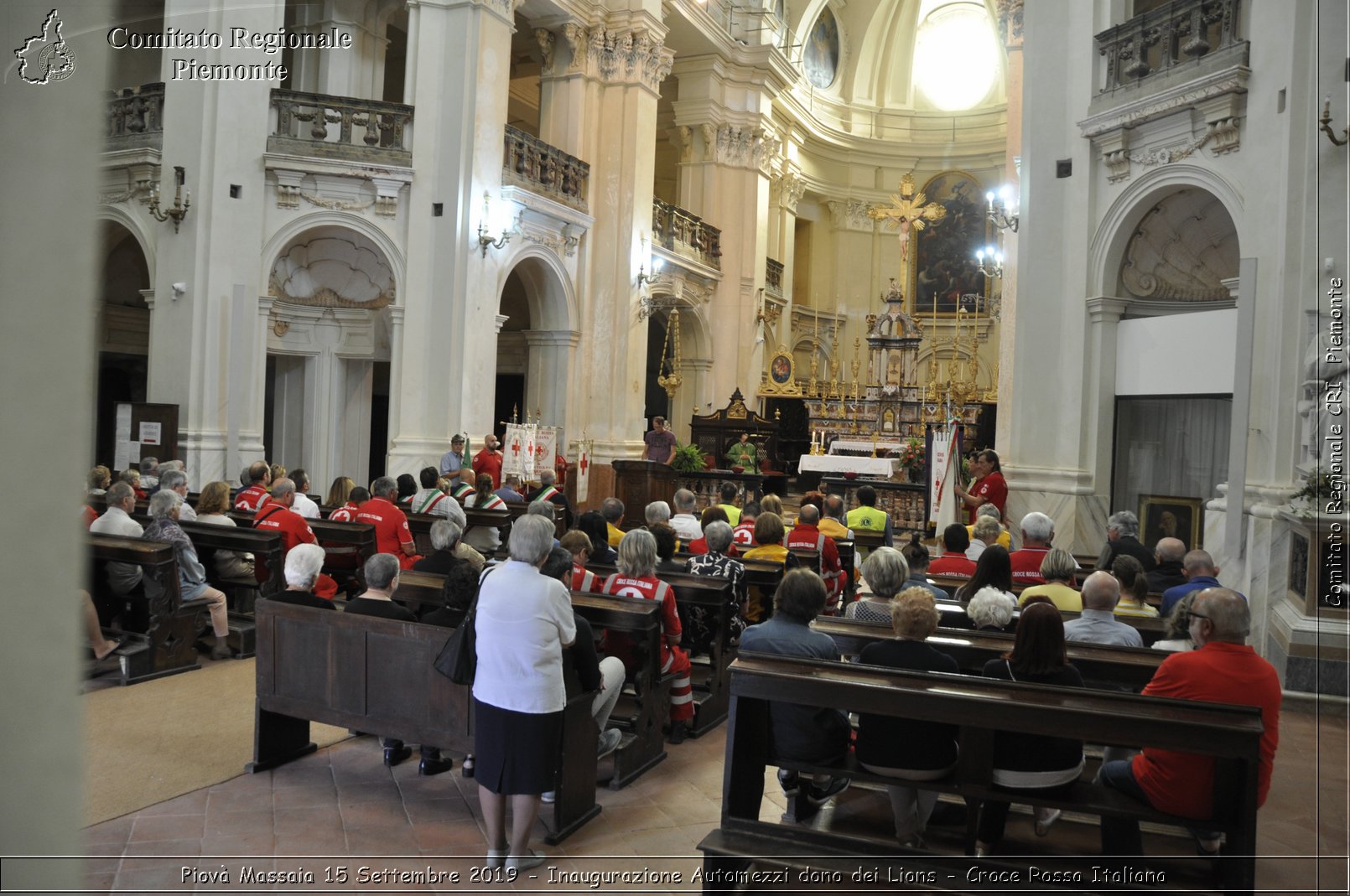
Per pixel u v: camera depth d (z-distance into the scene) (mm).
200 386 11555
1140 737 3062
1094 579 4652
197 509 7781
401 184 12969
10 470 935
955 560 7016
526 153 14656
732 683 3512
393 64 16281
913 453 16344
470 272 13133
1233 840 3131
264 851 3857
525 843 3775
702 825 4359
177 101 11086
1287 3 7473
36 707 955
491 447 12234
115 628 6855
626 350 16688
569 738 4156
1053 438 10523
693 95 20734
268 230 12312
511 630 3686
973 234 26578
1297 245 7125
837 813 4262
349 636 4602
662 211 18547
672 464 15578
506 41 13617
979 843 3805
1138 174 9477
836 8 26172
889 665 3723
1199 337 8922
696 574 6184
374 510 7945
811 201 27016
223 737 5277
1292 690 4816
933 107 27594
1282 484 6863
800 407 21531
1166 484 9758
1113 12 10062
